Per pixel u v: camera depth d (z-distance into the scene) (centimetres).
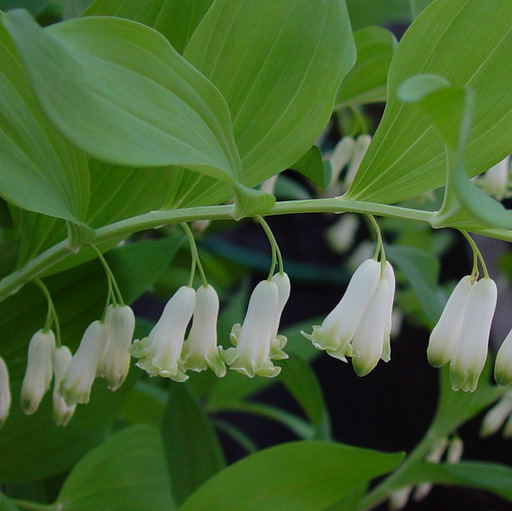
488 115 19
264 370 20
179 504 26
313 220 58
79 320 24
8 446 24
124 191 22
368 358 20
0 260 24
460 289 20
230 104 20
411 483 30
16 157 19
